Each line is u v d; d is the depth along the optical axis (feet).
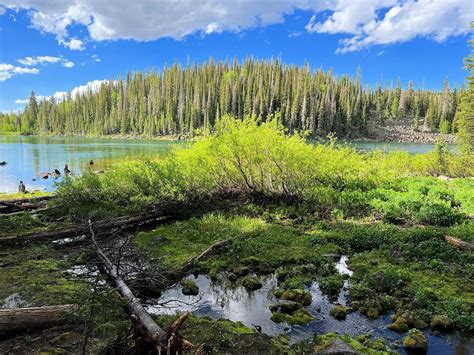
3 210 43.75
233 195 50.47
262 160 47.50
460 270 27.14
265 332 19.24
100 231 34.86
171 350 13.60
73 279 24.62
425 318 20.70
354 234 35.58
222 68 422.82
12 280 24.50
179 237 35.29
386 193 50.29
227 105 306.96
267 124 49.08
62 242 33.32
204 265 28.32
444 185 60.39
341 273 27.66
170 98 353.31
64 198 44.91
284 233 36.55
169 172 45.27
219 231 36.65
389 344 18.37
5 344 16.57
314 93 323.98
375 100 446.60
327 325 20.25
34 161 122.11
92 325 16.12
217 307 22.13
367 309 21.76
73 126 413.39
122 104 401.70
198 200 46.50
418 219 40.60
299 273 27.27
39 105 458.09
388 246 32.50
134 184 45.68
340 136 324.39
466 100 113.91
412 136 350.43
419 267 28.02
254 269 28.19
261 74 347.15
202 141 49.21
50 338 16.96
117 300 16.12
